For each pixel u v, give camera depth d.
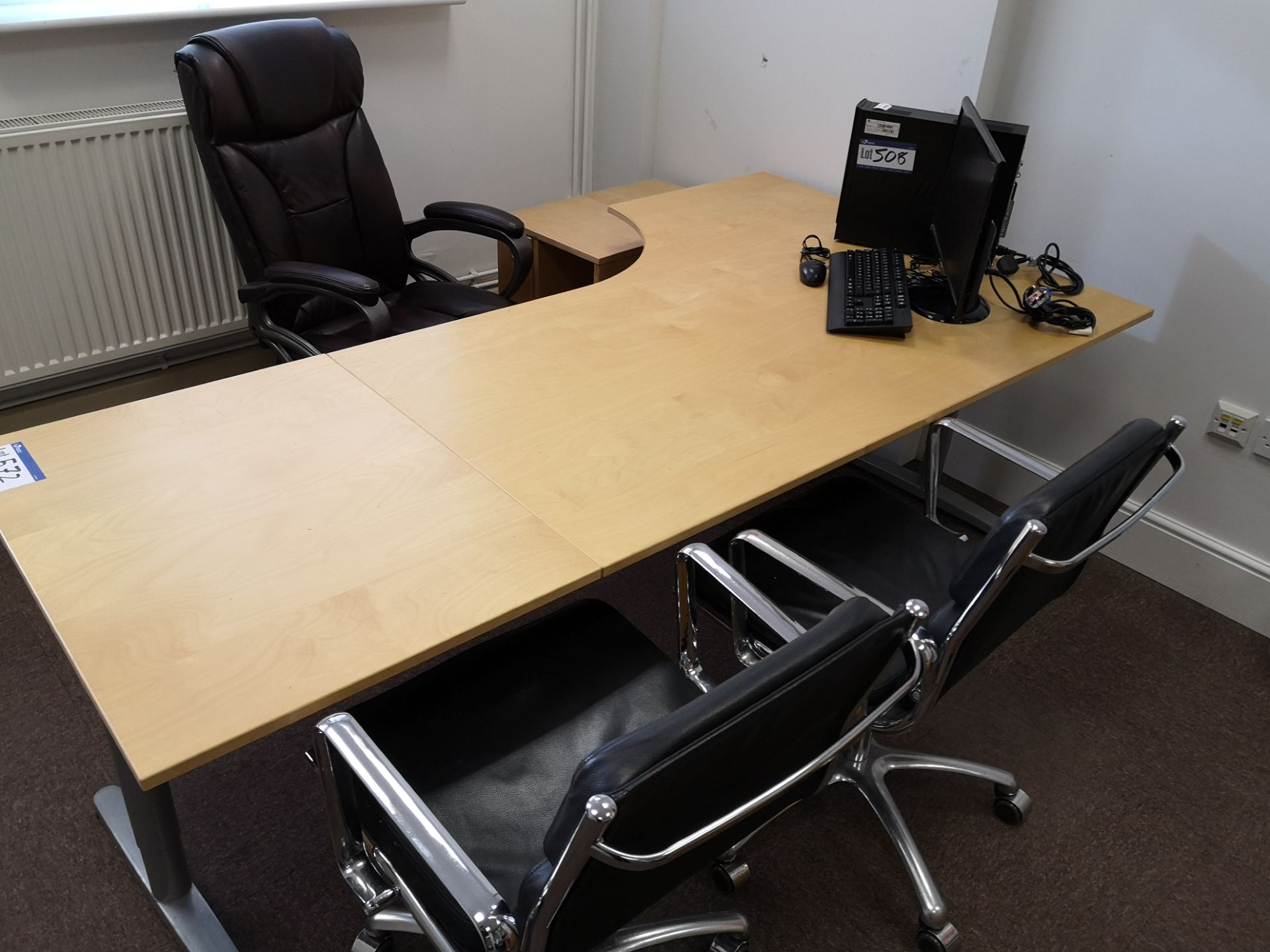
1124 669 2.35
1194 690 2.31
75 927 1.66
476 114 3.38
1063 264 2.30
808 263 2.28
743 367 1.92
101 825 1.82
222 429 1.63
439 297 2.67
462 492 1.52
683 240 2.49
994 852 1.91
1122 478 1.51
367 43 3.04
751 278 2.30
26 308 2.65
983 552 1.42
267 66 2.35
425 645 1.25
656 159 3.50
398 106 3.19
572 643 1.61
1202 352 2.42
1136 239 2.45
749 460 1.64
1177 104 2.28
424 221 2.70
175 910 1.64
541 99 3.52
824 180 2.96
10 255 2.56
